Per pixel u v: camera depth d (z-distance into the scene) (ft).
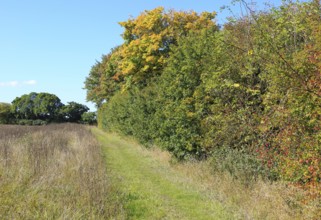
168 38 79.56
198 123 39.50
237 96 32.65
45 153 36.91
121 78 115.75
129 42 88.38
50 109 224.94
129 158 53.72
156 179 37.01
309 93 16.93
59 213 20.01
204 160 39.86
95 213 21.63
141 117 63.31
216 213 24.88
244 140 32.37
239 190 28.30
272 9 26.40
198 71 39.96
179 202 27.96
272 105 22.70
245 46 30.32
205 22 80.18
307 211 20.24
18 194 22.31
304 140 18.54
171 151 45.34
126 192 29.94
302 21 23.49
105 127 132.87
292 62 19.17
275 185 25.67
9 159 30.40
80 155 39.29
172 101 43.57
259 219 22.48
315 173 16.80
